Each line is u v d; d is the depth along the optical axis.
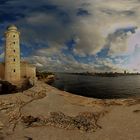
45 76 128.12
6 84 52.88
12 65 60.84
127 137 22.89
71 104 36.47
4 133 23.86
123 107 35.22
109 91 89.06
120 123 27.55
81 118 29.22
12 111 31.09
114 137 23.02
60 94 43.69
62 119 28.62
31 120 28.17
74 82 146.00
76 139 22.55
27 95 40.09
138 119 28.78
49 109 32.72
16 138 22.56
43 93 42.59
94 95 75.38
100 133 24.30
